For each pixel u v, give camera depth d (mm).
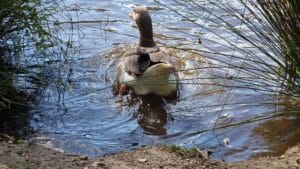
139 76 9602
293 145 7812
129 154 7188
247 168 6859
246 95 9164
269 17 7266
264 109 8711
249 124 8430
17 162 6629
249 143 7953
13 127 8312
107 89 9766
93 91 9625
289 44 7156
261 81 8609
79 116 8828
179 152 7195
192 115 8961
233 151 7758
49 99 9180
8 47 8969
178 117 8922
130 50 10422
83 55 10805
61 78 9773
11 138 7602
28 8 8734
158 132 8484
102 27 11922
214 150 7809
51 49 10492
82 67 10383
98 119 8812
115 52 10977
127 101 9461
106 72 10328
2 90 8492
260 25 8203
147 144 7984
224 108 9000
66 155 7066
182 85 9828
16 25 8883
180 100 9484
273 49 7488
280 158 7270
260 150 7754
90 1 12953
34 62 9820
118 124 8703
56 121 8602
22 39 9289
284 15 7121
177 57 10531
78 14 12289
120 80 9875
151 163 6863
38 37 9828
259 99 8953
